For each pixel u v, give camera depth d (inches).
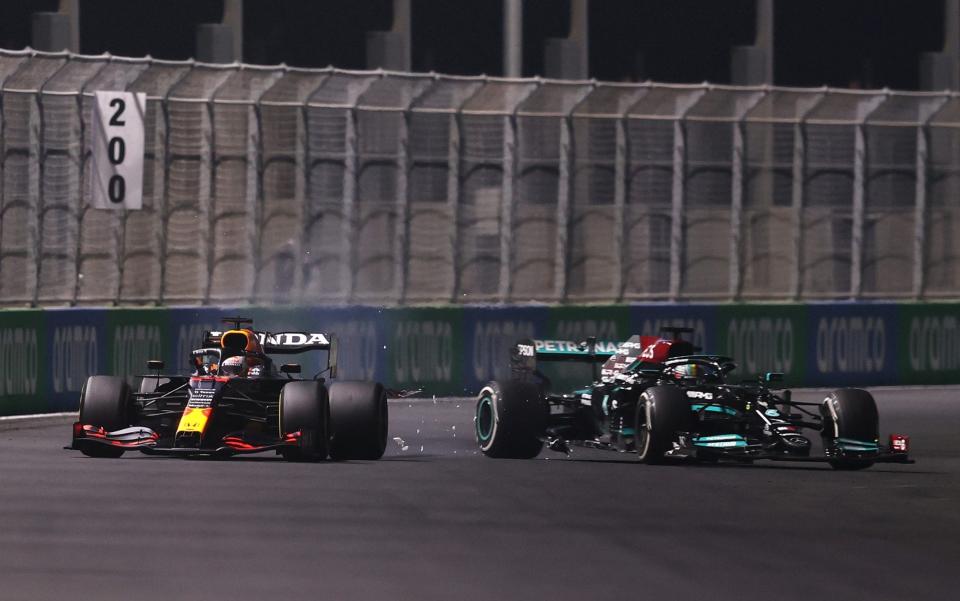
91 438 1824.6
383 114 3198.8
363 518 1408.7
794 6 5265.8
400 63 4795.8
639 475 1829.5
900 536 1350.9
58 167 2876.5
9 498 1502.2
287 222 3127.5
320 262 3154.5
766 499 1603.1
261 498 1524.4
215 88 3058.6
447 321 3157.0
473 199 3270.2
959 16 5339.6
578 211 3339.1
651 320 3299.7
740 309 3346.5
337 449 1948.8
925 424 2694.4
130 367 2760.8
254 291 3102.9
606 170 3353.8
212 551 1212.5
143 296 2997.0
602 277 3358.8
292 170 3129.9
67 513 1401.3
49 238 2869.1
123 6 4566.9
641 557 1216.2
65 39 4291.3
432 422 2684.5
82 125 2898.6
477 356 3179.1
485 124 3275.1
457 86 3250.5
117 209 2851.9
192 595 1039.6
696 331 3319.4
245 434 1886.1
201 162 3051.2
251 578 1102.4
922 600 1058.1
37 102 2839.6
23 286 2829.7
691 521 1423.5
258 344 1932.8
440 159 3245.6
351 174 3176.7
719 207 3430.1
